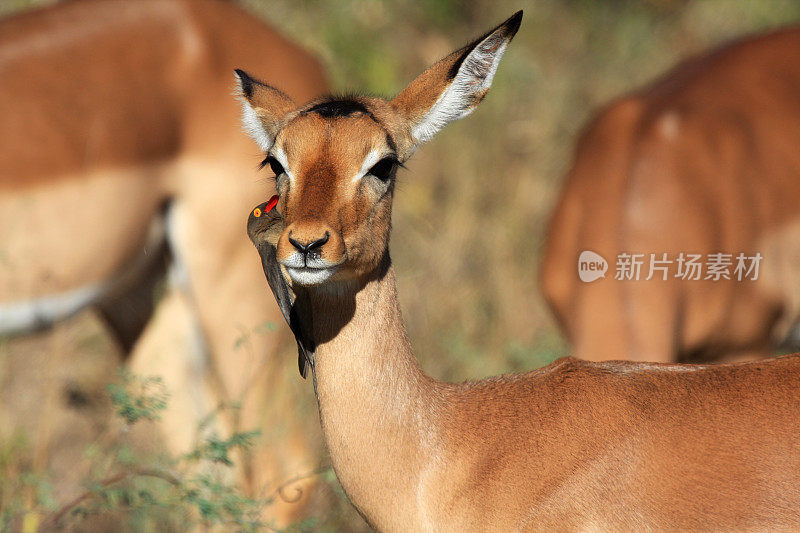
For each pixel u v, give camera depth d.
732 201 16.81
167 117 17.77
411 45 31.11
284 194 10.94
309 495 17.50
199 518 15.87
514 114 28.45
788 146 17.55
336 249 10.30
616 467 10.71
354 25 29.62
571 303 17.09
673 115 17.03
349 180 10.67
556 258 17.55
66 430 20.31
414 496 11.11
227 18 18.61
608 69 31.36
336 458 11.26
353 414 11.06
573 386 11.22
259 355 18.42
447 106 11.56
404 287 23.84
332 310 11.01
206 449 14.46
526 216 26.12
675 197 16.41
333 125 10.84
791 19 32.09
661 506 10.59
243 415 18.19
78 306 17.73
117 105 17.31
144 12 17.91
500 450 10.98
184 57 17.91
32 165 16.64
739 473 10.47
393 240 25.45
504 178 27.06
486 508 10.94
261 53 18.66
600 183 16.94
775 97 17.83
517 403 11.23
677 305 16.27
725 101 17.66
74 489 17.64
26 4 24.05
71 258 17.23
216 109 18.03
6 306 16.94
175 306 18.75
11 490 16.53
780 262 17.38
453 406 11.27
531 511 10.83
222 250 18.23
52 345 20.61
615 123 17.50
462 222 25.44
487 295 23.95
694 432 10.66
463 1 32.31
